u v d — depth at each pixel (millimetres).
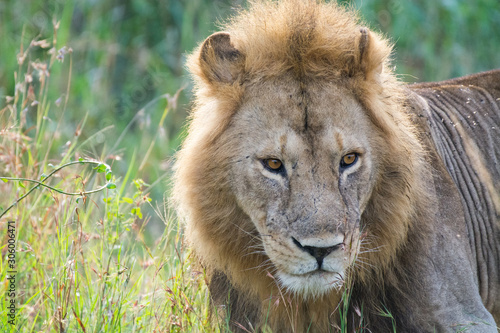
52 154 12914
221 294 8281
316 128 7055
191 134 7984
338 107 7180
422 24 17344
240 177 7289
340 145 7059
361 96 7336
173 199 8469
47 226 9125
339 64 7367
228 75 7562
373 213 7531
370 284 7707
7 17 16531
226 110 7398
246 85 7379
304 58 7277
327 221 6789
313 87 7211
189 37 16828
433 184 7891
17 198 8984
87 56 16594
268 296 7734
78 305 8031
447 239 7750
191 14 17000
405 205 7504
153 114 15938
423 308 7578
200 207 7613
